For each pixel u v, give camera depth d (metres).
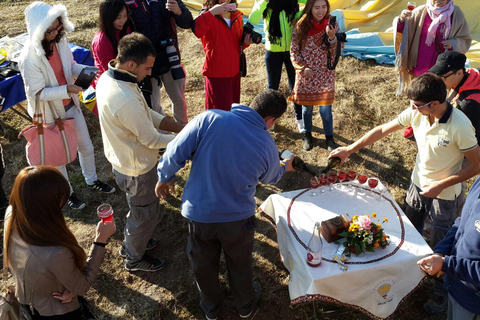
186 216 2.74
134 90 2.92
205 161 2.57
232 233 2.74
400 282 2.85
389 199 3.30
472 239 2.20
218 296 3.22
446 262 2.28
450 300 2.49
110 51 4.03
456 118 2.88
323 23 4.44
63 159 3.97
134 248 3.58
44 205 2.12
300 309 3.40
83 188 4.75
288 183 4.75
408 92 2.89
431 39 4.50
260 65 6.86
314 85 4.66
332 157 3.49
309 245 2.73
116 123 2.94
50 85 3.79
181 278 3.72
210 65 4.62
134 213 3.38
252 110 2.58
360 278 2.74
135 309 3.47
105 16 3.86
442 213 3.24
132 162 3.10
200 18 4.30
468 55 6.20
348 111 5.72
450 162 3.04
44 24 3.46
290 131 5.48
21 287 2.27
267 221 4.29
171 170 2.69
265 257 3.88
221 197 2.63
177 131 3.36
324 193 3.39
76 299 2.49
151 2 4.22
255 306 3.45
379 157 5.01
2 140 5.46
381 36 6.83
